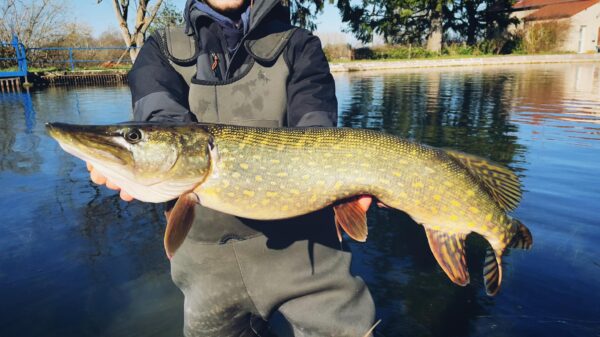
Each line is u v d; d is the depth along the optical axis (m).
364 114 3.52
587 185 1.65
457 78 7.21
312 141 0.74
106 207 1.54
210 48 0.80
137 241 1.30
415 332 0.92
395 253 1.25
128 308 1.00
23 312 0.97
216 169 0.72
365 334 0.84
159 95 0.77
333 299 0.84
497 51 13.16
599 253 1.17
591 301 0.99
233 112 0.80
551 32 13.78
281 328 0.98
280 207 0.74
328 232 0.84
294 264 0.81
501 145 2.35
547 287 1.04
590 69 9.17
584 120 3.11
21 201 1.58
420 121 3.17
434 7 11.60
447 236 0.81
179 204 0.72
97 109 4.01
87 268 1.15
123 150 0.70
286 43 0.81
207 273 0.81
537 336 0.90
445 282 1.10
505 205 0.86
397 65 10.37
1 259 1.18
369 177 0.75
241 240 0.79
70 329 0.93
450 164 0.79
